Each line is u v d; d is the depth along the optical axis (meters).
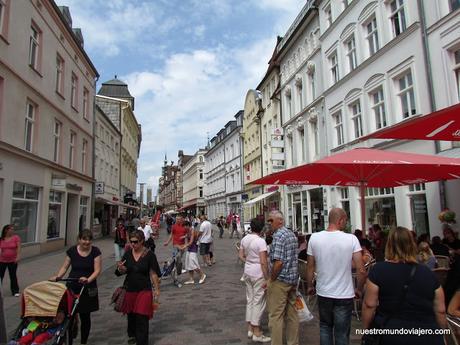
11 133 13.76
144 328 5.06
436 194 10.62
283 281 4.91
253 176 36.75
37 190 16.50
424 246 6.57
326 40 18.02
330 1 17.52
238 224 29.45
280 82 26.22
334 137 17.41
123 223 13.74
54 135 18.28
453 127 5.77
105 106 39.06
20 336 4.18
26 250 15.02
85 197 24.36
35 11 15.96
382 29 13.39
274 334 4.83
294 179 8.95
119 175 37.38
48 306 4.28
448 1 10.45
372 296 2.98
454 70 10.23
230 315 6.96
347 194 16.27
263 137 32.44
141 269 5.17
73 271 5.18
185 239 10.48
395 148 12.56
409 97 12.11
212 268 13.35
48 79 17.47
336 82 16.69
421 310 2.84
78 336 5.82
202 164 75.00
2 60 12.95
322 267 4.16
